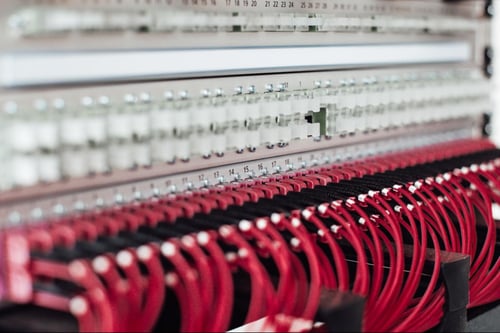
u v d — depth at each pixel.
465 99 1.41
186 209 0.82
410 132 1.33
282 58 1.02
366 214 0.94
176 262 0.73
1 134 0.71
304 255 0.99
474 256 1.12
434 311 0.96
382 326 0.90
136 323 0.70
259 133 0.97
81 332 0.71
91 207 0.80
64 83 0.74
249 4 1.00
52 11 0.71
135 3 0.84
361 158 1.21
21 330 0.72
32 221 0.75
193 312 0.73
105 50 0.78
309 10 1.09
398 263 0.92
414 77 1.30
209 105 0.91
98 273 0.71
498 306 1.11
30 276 0.67
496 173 1.20
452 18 1.36
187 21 0.86
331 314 0.77
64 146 0.74
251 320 0.79
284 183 0.97
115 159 0.79
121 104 0.81
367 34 1.17
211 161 0.94
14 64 0.70
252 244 0.85
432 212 1.04
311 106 1.04
